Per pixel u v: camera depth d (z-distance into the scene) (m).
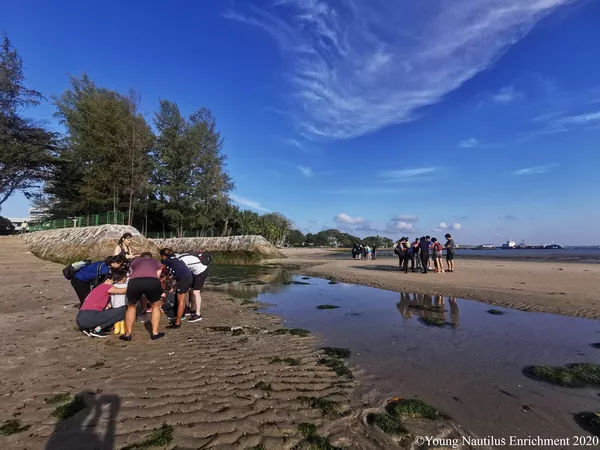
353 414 3.39
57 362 4.70
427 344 5.70
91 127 32.22
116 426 3.06
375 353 5.26
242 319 7.61
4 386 3.89
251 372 4.47
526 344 5.65
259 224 69.69
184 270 6.98
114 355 5.03
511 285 11.67
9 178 33.53
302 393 3.85
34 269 16.02
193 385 4.01
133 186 33.50
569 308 8.23
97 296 6.09
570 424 3.21
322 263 26.48
